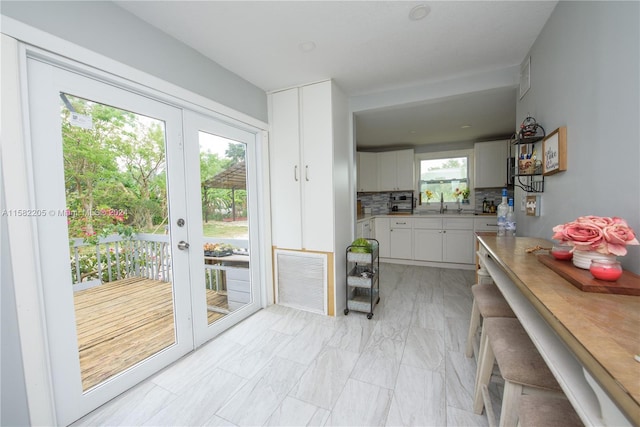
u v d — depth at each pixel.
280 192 2.77
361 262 2.61
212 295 2.22
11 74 1.11
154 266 1.80
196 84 1.99
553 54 1.58
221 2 1.48
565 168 1.41
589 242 0.87
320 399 1.51
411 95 2.68
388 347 2.01
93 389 1.44
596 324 0.60
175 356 1.87
